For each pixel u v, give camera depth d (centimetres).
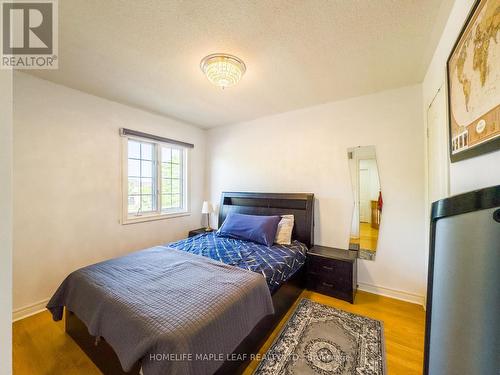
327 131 272
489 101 83
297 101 266
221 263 182
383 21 135
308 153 286
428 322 70
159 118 314
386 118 237
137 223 289
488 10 84
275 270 185
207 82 217
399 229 230
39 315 200
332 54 170
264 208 309
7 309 45
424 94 211
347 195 260
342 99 260
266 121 322
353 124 255
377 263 241
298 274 229
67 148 225
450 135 126
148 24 139
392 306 214
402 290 229
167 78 209
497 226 53
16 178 195
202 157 389
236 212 331
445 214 67
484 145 87
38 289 207
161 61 181
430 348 67
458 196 64
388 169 236
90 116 243
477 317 55
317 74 201
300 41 154
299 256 232
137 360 99
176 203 354
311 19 134
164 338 97
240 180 351
